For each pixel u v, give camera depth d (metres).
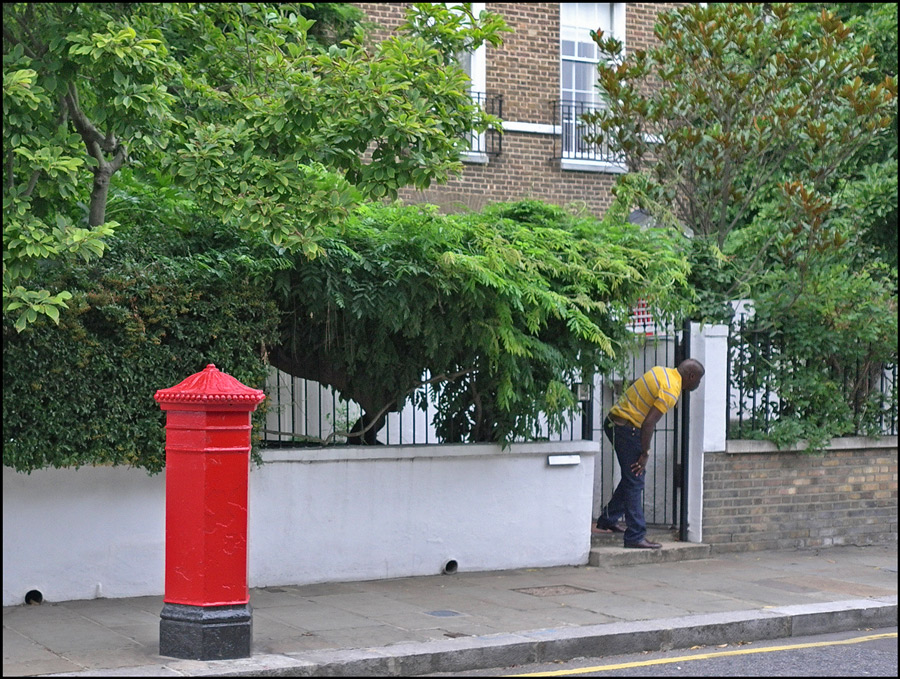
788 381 11.59
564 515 10.48
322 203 8.07
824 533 11.84
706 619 7.95
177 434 6.70
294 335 9.24
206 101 9.23
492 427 10.34
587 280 10.02
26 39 8.87
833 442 11.83
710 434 11.17
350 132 8.27
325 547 9.40
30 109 7.64
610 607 8.41
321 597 8.73
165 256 8.60
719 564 10.63
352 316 9.16
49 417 8.03
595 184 17.30
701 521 11.12
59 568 8.41
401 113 8.13
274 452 9.15
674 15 12.46
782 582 9.66
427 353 9.43
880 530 12.20
